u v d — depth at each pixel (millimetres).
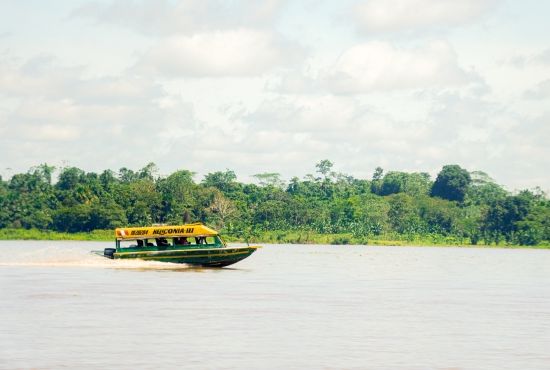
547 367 30281
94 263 84188
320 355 32094
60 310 44156
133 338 35250
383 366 30188
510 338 36688
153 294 53062
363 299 52938
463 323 41438
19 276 67688
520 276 84312
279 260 114938
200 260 77938
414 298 54406
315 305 48531
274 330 38000
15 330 37000
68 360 30438
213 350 32781
